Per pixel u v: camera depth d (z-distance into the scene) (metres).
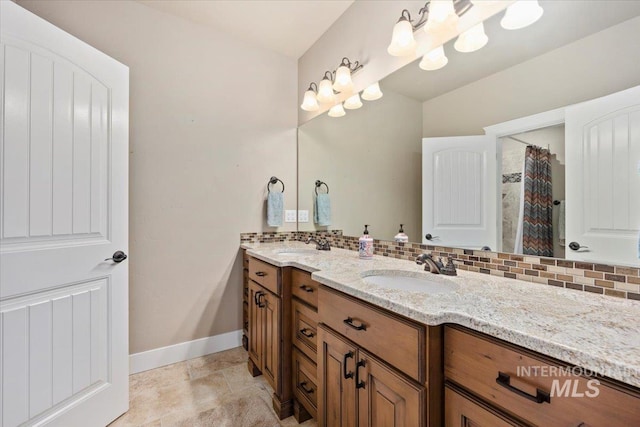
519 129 1.11
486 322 0.66
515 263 1.11
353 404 0.99
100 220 1.43
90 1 1.73
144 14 1.91
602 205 0.89
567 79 0.98
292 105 2.55
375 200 1.78
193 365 1.98
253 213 2.34
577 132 0.95
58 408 1.25
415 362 0.76
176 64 2.02
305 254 1.85
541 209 1.04
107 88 1.47
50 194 1.24
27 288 1.16
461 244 1.30
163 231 1.98
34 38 1.20
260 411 1.52
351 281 1.06
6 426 1.10
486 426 0.65
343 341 1.04
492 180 1.20
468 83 1.28
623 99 0.85
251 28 2.16
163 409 1.54
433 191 1.43
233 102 2.25
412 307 0.77
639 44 0.83
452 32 1.32
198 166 2.10
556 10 1.01
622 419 0.47
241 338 2.28
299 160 2.54
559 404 0.54
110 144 1.48
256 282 1.81
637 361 0.47
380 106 1.72
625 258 0.85
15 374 1.13
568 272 0.97
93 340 1.39
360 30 1.85
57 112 1.27
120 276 1.52
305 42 2.33
